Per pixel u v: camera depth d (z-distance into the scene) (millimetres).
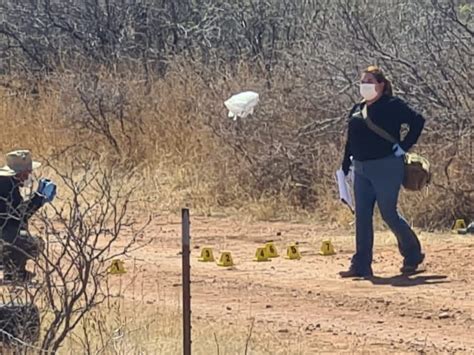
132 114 25781
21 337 10117
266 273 15531
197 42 31062
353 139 14930
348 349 11273
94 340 10742
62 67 29203
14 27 32469
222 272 15633
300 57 23656
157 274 15422
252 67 26594
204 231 19672
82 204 19359
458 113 20250
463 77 20625
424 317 12734
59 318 10055
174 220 20844
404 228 15023
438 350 11258
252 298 13797
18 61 31797
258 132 22594
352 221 19953
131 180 23453
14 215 13047
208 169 22906
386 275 15180
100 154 25094
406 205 19891
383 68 21344
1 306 10492
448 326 12336
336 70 22234
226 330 11734
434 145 20031
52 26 32469
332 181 21109
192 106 24859
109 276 14820
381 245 17406
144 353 10492
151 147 24969
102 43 32031
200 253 17328
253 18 30859
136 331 11227
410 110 14703
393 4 24438
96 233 11758
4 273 12375
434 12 21812
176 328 11594
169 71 27641
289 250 16891
